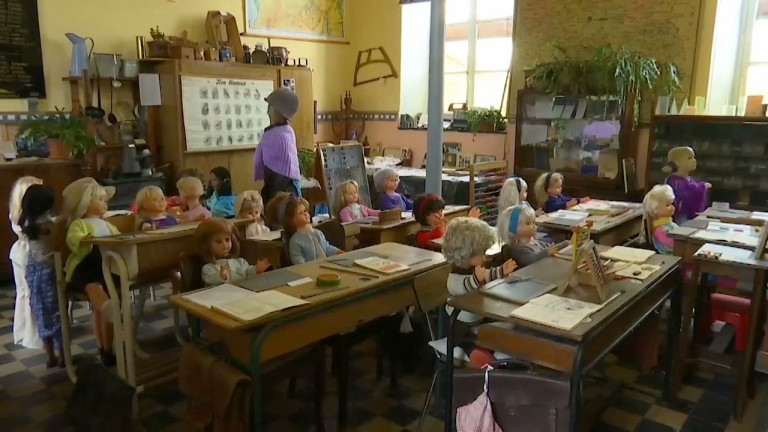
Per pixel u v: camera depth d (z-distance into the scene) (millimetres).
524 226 2867
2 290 4602
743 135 4910
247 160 6211
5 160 4684
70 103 5398
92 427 2385
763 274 2555
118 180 5023
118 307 2783
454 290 2461
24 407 2836
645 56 5680
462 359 2371
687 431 2633
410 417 2746
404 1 7199
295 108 4379
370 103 7777
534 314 1928
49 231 3154
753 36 5469
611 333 2049
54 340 3262
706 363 2859
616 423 2691
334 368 3145
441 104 4227
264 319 1946
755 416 2746
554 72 5730
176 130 5566
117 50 5656
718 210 4117
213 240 2615
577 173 5887
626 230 4102
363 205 4324
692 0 5363
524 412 1873
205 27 6281
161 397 2904
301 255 2832
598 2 5922
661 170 5305
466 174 5973
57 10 5223
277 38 7000
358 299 2283
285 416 2756
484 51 7129
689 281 2855
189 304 2084
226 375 1966
